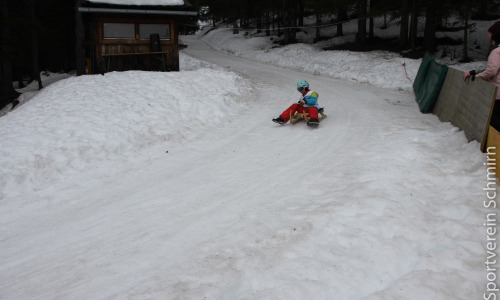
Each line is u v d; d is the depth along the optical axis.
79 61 15.47
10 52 17.81
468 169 4.98
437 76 8.48
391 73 15.12
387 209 4.10
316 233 3.81
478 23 24.02
